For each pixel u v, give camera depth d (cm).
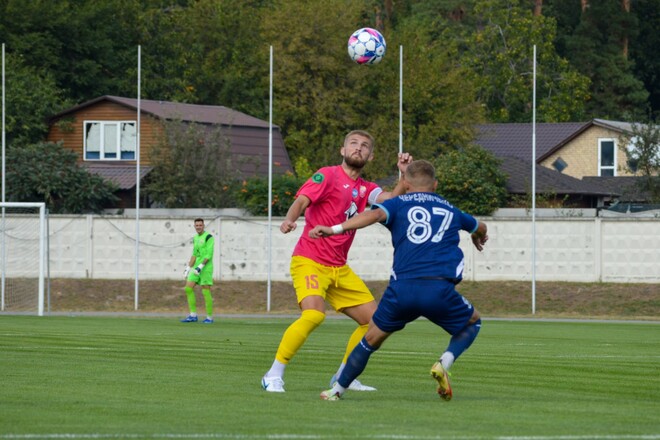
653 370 2702
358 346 1925
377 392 2111
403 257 1886
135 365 2675
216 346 3444
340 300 2202
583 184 10288
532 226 6681
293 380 2356
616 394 2138
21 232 7494
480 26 16125
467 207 8275
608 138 12600
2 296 6600
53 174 8644
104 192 8819
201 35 13375
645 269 7250
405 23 14325
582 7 16175
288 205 8019
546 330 4972
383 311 1895
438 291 1859
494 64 14400
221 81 12812
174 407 1803
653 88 16888
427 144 10550
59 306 7081
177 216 7681
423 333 4538
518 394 2106
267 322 5475
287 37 11419
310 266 2152
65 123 10281
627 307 6881
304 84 11431
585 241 7331
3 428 1538
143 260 7706
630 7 16575
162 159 9044
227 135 9531
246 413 1725
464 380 2405
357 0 12406
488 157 8919
